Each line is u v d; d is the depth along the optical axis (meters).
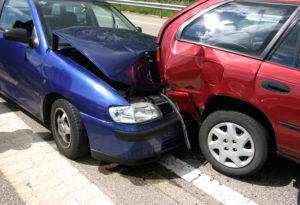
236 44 3.71
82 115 3.84
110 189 3.67
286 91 3.34
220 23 3.89
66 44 4.34
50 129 4.79
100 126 3.73
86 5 5.34
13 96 5.12
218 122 3.86
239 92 3.61
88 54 3.84
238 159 3.81
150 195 3.61
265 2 3.72
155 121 3.80
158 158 3.92
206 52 3.81
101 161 4.12
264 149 3.64
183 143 4.16
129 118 3.65
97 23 5.31
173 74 4.04
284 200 3.63
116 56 3.90
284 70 3.39
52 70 4.11
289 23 3.50
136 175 3.93
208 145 4.00
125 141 3.64
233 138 3.80
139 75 3.95
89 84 3.79
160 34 4.23
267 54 3.52
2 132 4.67
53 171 3.91
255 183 3.87
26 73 4.55
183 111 4.12
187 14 4.11
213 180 3.90
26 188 3.62
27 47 4.54
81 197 3.53
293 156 3.50
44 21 4.61
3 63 5.07
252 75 3.51
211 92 3.80
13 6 5.21
